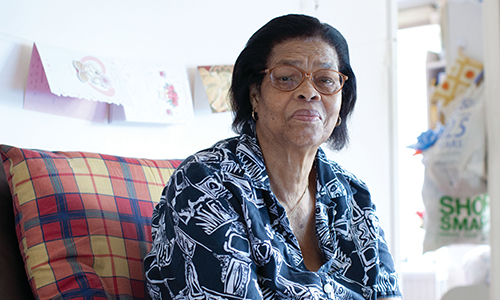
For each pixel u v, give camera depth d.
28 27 1.76
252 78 1.29
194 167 1.14
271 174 1.29
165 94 2.12
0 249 1.23
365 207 1.38
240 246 1.07
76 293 1.20
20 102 1.72
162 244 1.16
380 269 1.34
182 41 2.28
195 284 1.05
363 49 2.56
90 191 1.36
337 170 1.42
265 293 1.12
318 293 1.11
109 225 1.35
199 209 1.08
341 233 1.33
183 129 2.27
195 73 2.32
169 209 1.14
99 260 1.29
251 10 2.51
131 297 1.30
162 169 1.64
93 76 1.86
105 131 2.01
